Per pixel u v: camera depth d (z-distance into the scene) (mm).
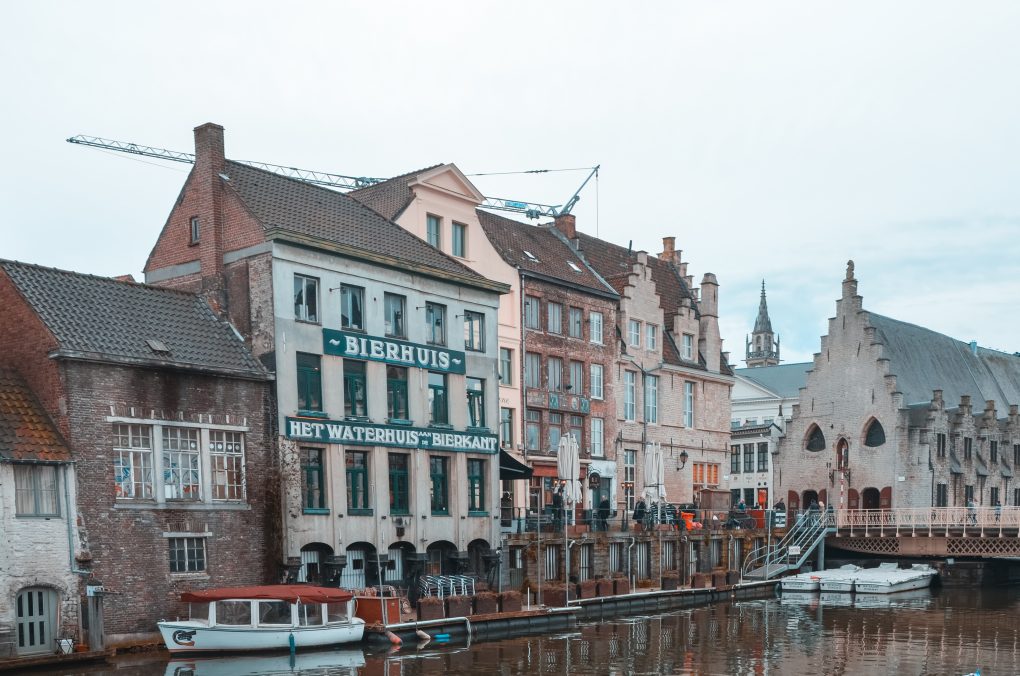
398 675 24875
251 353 32562
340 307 34500
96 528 27266
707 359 58406
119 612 27562
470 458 38469
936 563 55375
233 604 27375
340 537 33344
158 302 32062
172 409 29469
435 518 36562
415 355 36625
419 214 41312
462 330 38719
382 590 30578
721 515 51344
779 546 53281
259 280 32781
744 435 76062
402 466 36031
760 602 43312
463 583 34250
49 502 26469
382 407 35344
